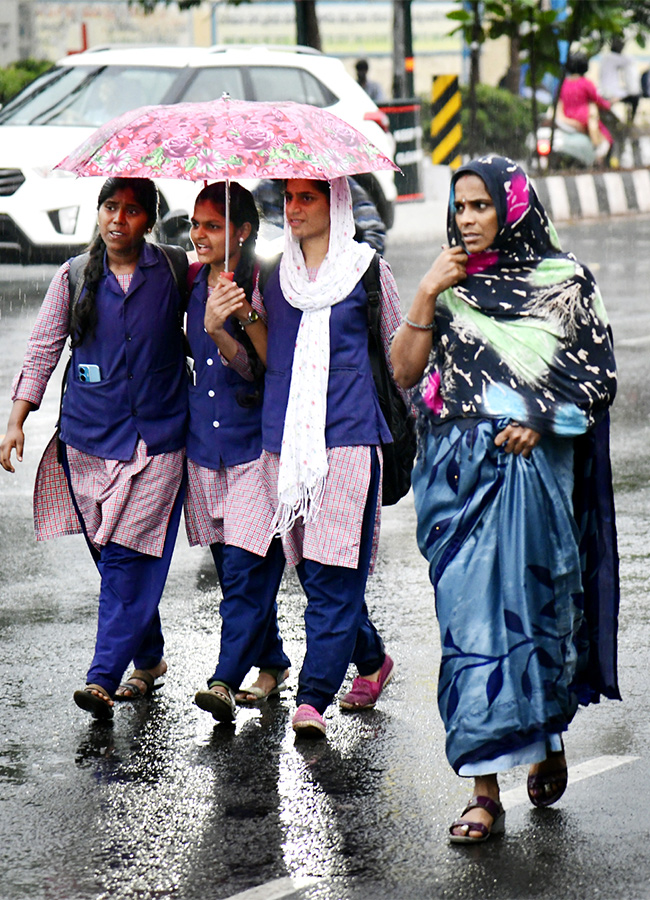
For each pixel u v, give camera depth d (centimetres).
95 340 1202
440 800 1028
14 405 1236
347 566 1141
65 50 6969
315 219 1148
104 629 1196
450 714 957
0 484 1972
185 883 906
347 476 1144
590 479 1009
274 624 1247
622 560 1620
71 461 1225
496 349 971
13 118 3303
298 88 3403
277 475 1189
